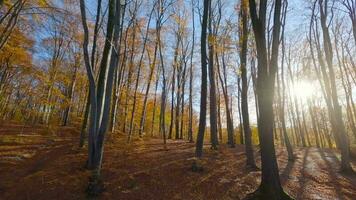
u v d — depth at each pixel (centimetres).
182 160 1391
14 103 3919
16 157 1289
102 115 1104
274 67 957
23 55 2086
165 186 1023
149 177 1095
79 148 1505
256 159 1686
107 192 934
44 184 966
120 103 2786
